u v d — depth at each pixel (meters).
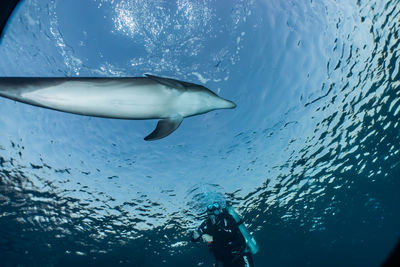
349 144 10.59
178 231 12.16
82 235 11.59
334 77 7.97
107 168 8.80
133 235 11.96
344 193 14.03
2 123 7.75
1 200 9.73
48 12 6.44
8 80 1.43
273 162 9.72
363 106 9.15
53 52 6.89
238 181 9.97
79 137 8.13
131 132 8.09
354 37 7.35
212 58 7.43
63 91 1.48
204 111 1.83
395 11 7.04
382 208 17.11
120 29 7.03
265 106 8.04
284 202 12.70
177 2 6.90
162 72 7.52
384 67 8.20
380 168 13.19
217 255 6.07
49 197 9.78
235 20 7.10
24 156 8.42
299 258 17.47
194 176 9.31
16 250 12.09
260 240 15.10
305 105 8.30
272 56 7.40
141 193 9.69
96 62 7.19
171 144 8.38
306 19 7.04
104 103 1.55
